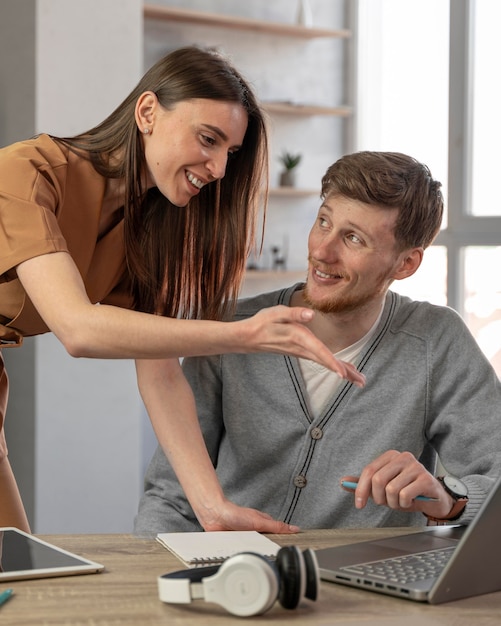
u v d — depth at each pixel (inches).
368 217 60.3
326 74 195.0
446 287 179.8
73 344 51.6
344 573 43.3
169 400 61.7
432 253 182.2
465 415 64.3
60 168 62.1
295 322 46.6
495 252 173.0
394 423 64.1
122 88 141.1
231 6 183.5
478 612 39.8
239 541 49.8
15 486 71.0
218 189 68.6
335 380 64.5
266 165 69.1
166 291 70.2
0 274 55.4
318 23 194.2
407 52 187.5
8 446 143.1
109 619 37.5
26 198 56.7
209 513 56.1
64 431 138.3
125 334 49.8
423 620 38.5
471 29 175.9
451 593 41.0
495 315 173.6
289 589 38.7
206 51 62.8
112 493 142.6
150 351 49.8
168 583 39.0
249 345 47.7
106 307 51.5
